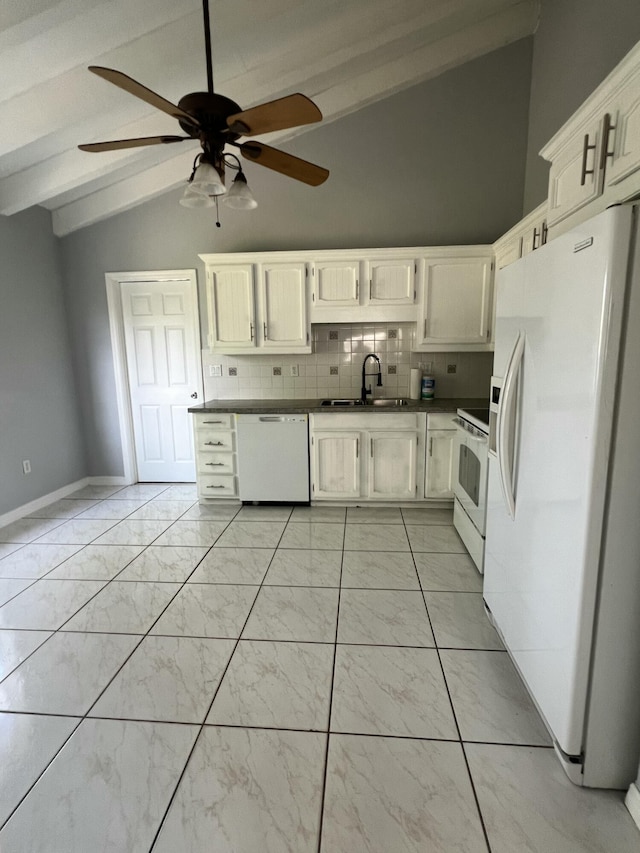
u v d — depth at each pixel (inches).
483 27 131.3
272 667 71.7
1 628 82.7
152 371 166.6
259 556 110.2
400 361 153.1
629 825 47.7
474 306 136.0
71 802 50.7
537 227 97.6
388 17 111.1
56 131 108.9
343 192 145.3
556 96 119.2
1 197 128.6
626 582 47.0
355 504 143.9
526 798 50.6
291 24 103.0
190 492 162.1
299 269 138.2
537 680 58.4
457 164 141.9
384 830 47.3
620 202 55.1
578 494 47.6
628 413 44.2
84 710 63.6
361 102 135.0
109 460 171.9
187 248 153.9
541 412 56.4
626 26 88.8
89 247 157.5
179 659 73.8
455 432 131.6
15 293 138.1
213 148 69.1
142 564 107.0
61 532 127.1
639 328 42.9
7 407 134.9
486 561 81.9
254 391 160.1
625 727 49.6
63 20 82.9
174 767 54.6
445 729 59.7
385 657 73.6
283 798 50.8
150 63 97.0
